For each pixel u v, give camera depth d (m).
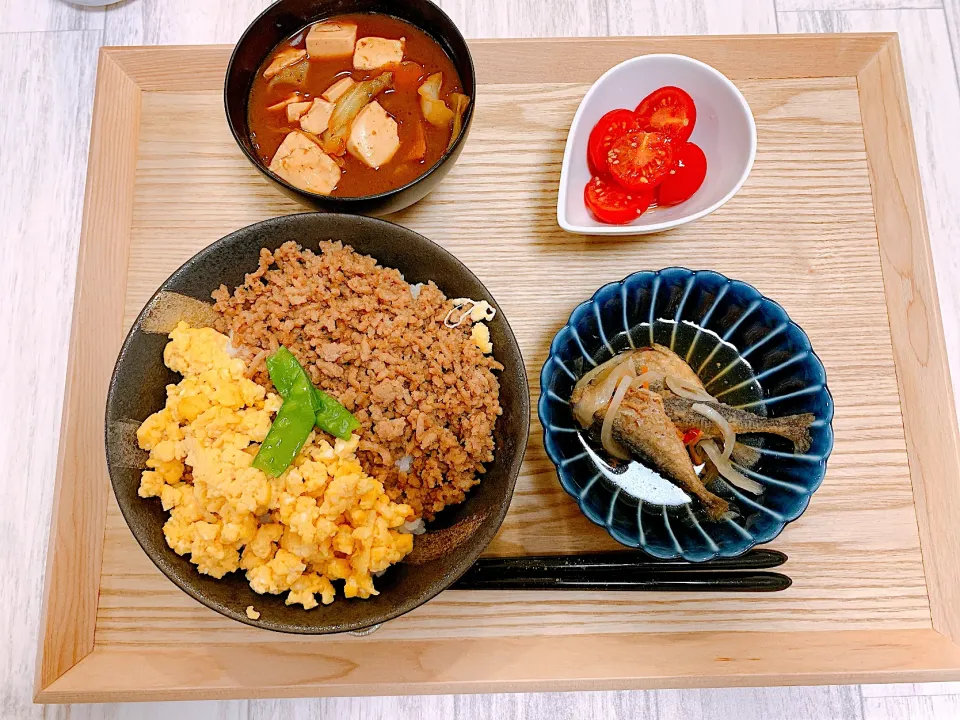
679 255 0.40
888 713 0.43
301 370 0.33
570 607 0.36
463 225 0.40
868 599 0.36
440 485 0.34
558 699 0.43
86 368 0.38
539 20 0.46
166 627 0.35
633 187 0.38
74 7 0.47
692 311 0.38
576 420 0.37
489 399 0.33
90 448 0.37
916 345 0.39
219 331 0.35
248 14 0.47
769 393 0.38
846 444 0.38
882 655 0.35
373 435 0.33
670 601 0.36
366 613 0.31
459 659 0.35
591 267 0.39
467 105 0.36
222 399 0.32
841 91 0.41
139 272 0.39
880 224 0.40
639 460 0.37
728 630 0.36
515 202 0.40
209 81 0.41
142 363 0.33
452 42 0.36
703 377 0.38
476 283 0.33
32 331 0.45
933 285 0.39
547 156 0.40
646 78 0.39
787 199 0.40
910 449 0.38
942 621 0.36
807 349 0.35
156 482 0.32
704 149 0.40
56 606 0.35
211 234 0.40
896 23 0.48
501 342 0.33
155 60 0.41
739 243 0.40
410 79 0.37
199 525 0.31
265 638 0.35
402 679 0.35
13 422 0.44
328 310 0.34
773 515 0.34
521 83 0.41
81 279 0.38
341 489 0.31
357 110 0.36
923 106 0.47
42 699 0.34
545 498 0.37
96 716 0.41
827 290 0.39
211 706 0.42
